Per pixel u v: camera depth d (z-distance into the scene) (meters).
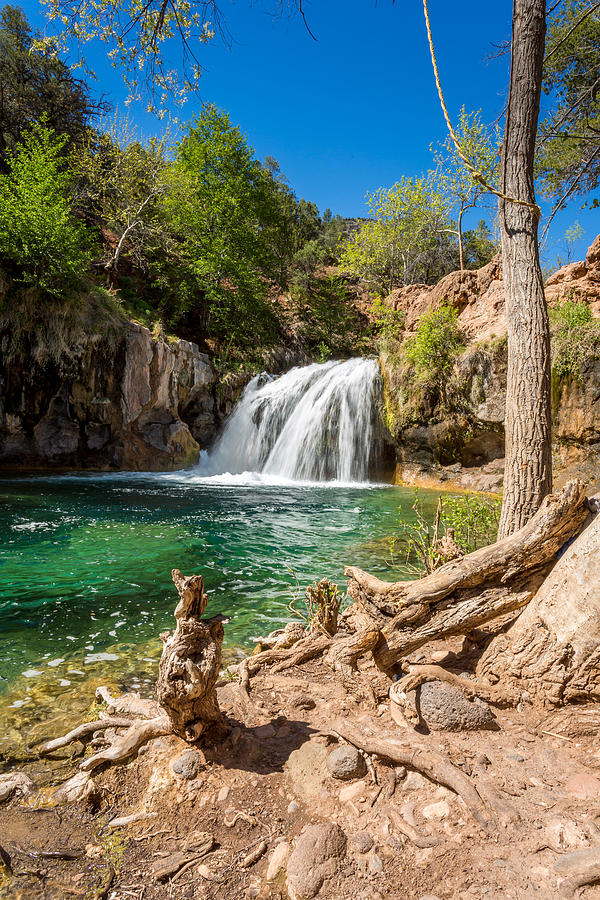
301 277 35.50
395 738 2.63
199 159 23.52
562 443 12.94
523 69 3.78
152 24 4.48
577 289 14.25
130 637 4.73
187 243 23.30
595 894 1.71
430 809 2.19
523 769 2.37
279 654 3.77
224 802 2.32
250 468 20.22
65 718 3.30
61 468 17.22
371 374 18.41
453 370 15.49
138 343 17.22
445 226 26.27
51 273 15.34
